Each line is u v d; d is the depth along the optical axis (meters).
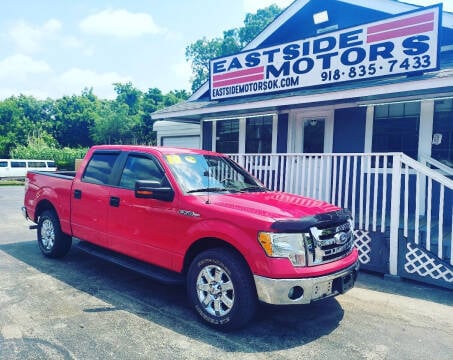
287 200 4.15
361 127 8.32
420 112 7.55
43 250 5.96
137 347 3.18
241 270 3.39
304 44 7.82
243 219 3.44
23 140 52.56
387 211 7.98
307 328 3.67
